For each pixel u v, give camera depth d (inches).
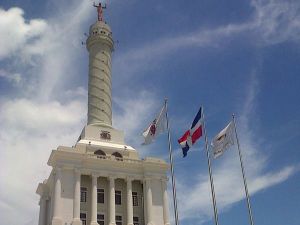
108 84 3575.3
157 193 3120.1
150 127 2236.7
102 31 3732.8
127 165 3152.1
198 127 2148.1
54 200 2832.2
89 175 3056.1
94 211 2910.9
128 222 2982.3
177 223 1959.9
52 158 2984.7
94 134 3314.5
